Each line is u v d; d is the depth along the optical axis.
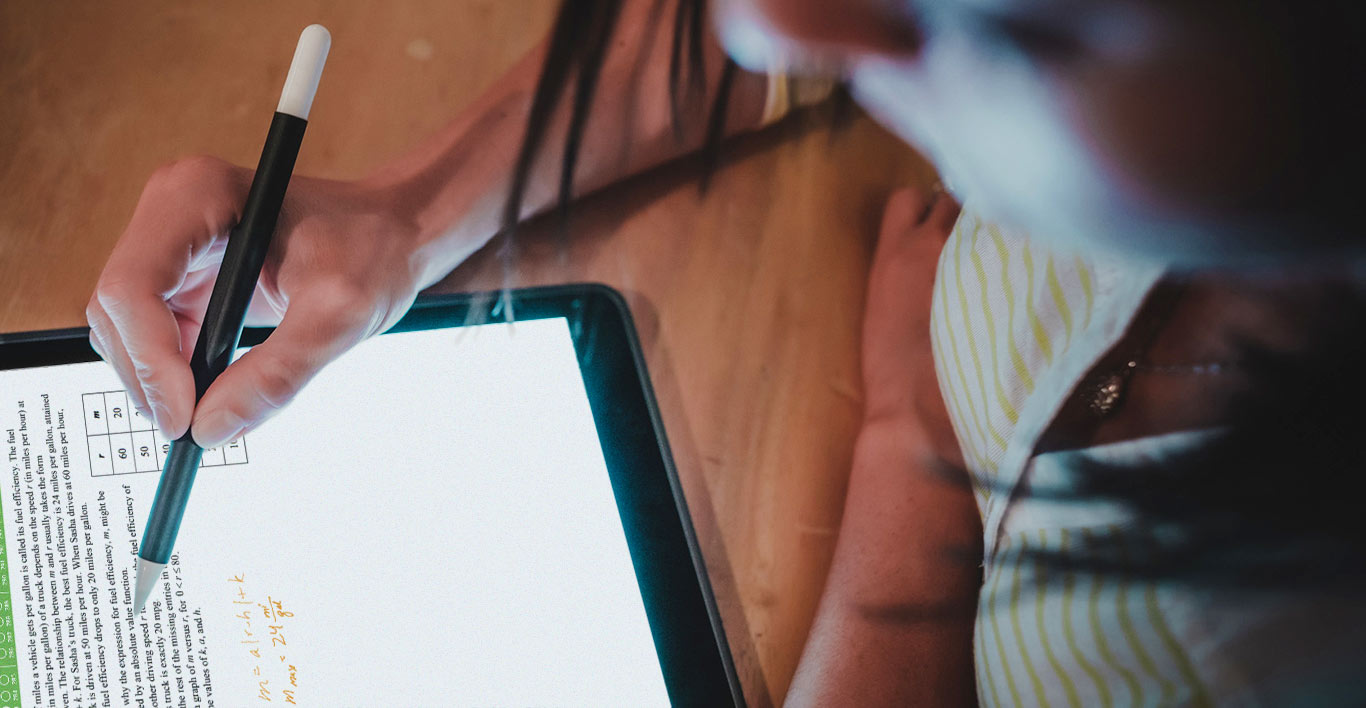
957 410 0.40
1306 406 0.22
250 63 0.46
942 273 0.42
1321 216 0.18
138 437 0.34
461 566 0.34
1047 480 0.32
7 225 0.41
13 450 0.33
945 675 0.37
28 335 0.34
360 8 0.48
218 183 0.33
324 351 0.32
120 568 0.33
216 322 0.30
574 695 0.33
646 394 0.37
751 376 0.43
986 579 0.37
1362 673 0.26
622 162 0.44
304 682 0.32
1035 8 0.17
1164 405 0.31
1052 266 0.33
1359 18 0.15
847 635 0.38
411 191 0.39
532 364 0.37
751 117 0.46
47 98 0.44
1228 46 0.16
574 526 0.35
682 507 0.36
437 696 0.32
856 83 0.28
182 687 0.32
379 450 0.35
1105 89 0.17
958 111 0.21
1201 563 0.23
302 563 0.33
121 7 0.46
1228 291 0.27
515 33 0.49
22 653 0.32
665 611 0.34
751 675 0.38
